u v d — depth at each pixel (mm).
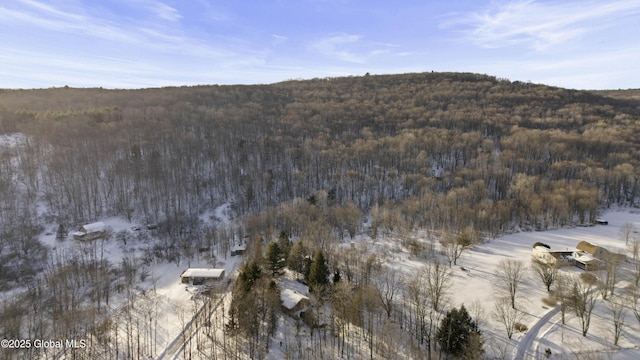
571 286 72312
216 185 148625
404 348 60000
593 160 163000
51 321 70562
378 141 181000
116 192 134625
